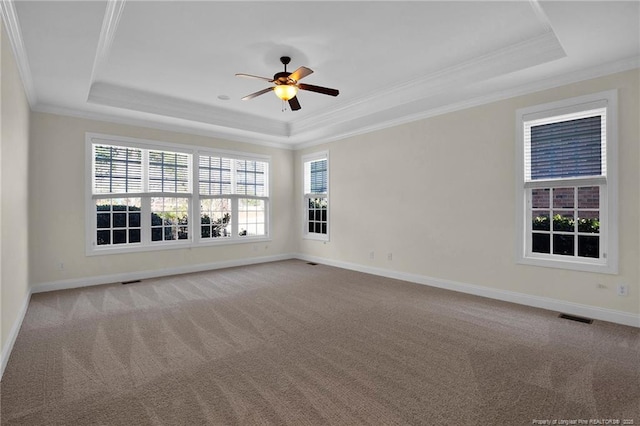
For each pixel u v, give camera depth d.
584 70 3.48
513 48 3.47
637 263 3.26
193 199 6.05
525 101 3.97
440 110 4.79
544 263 3.84
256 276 5.65
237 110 5.71
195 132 6.05
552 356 2.65
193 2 2.69
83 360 2.61
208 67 3.95
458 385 2.24
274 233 7.22
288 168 7.46
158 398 2.09
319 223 7.07
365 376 2.36
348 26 3.09
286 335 3.10
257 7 2.78
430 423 1.85
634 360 2.58
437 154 4.86
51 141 4.69
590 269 3.52
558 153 3.80
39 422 1.86
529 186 3.96
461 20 3.00
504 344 2.88
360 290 4.71
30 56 3.21
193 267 6.04
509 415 1.92
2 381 2.29
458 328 3.26
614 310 3.39
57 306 3.98
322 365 2.52
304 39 3.32
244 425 1.83
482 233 4.39
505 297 4.17
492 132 4.26
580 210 3.68
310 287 4.89
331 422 1.85
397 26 3.09
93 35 2.83
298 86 3.55
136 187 5.50
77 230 4.90
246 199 6.89
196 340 2.99
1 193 2.46
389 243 5.56
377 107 4.96
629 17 2.55
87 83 3.88
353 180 6.17
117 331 3.21
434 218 4.92
